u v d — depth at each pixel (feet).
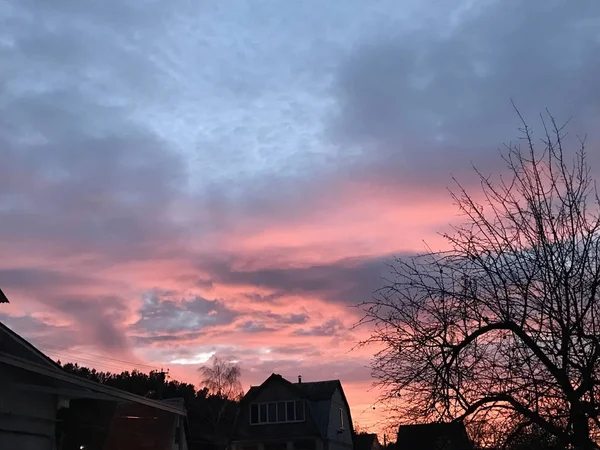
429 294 22.20
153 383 189.67
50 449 39.14
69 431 104.94
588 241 21.15
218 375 203.72
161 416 110.73
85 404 106.42
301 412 121.08
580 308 20.59
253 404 124.57
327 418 121.49
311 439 119.44
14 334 35.42
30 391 37.06
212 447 155.53
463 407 21.22
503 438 21.17
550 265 21.09
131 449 106.52
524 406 20.68
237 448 122.83
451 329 21.86
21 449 35.76
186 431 117.50
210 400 175.32
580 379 20.33
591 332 20.39
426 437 22.20
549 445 20.92
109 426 110.32
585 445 20.15
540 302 20.94
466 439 21.71
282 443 122.01
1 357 27.91
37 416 37.70
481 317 21.76
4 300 38.24
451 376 21.27
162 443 107.14
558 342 20.63
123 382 190.29
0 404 33.78
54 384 36.78
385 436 24.08
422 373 21.65
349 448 131.85
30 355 35.94
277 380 124.47
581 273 20.79
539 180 22.34
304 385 130.31
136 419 110.73
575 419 20.20
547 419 20.47
